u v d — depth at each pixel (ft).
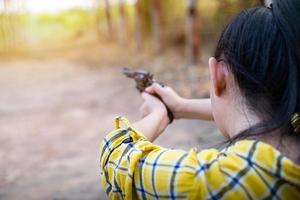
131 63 59.62
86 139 26.20
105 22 106.73
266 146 2.75
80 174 19.67
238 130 2.98
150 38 73.41
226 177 2.73
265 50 2.82
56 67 67.56
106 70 58.08
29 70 65.62
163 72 44.19
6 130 29.94
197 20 46.19
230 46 2.96
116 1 110.83
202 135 20.29
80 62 71.92
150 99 4.17
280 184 2.66
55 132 28.53
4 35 102.42
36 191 17.95
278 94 2.86
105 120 30.81
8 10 104.53
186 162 2.86
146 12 74.59
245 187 2.68
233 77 2.99
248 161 2.73
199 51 45.78
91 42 103.71
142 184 2.95
